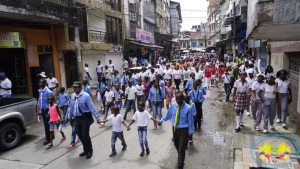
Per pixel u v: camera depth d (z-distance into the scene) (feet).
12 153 18.93
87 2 49.14
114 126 17.83
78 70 45.60
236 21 81.00
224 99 37.70
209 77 48.37
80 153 18.56
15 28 34.60
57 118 20.29
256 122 21.76
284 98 21.71
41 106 20.34
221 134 21.70
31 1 30.78
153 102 24.32
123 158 17.34
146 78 31.83
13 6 28.19
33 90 37.35
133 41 76.13
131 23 76.59
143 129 17.70
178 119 15.14
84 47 48.88
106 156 17.80
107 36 60.75
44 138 22.50
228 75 35.53
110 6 59.67
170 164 16.21
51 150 19.34
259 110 21.45
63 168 16.10
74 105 18.38
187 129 15.19
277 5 10.27
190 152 17.95
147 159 17.07
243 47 80.69
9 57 37.47
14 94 37.32
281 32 13.57
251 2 12.30
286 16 10.19
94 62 56.90
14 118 20.68
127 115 29.86
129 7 75.15
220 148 18.53
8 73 37.88
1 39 31.53
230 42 107.86
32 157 18.04
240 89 21.77
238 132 21.52
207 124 24.86
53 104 20.07
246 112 28.71
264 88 20.70
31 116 22.33
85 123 17.34
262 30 12.74
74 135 19.81
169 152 18.19
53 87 32.45
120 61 70.38
